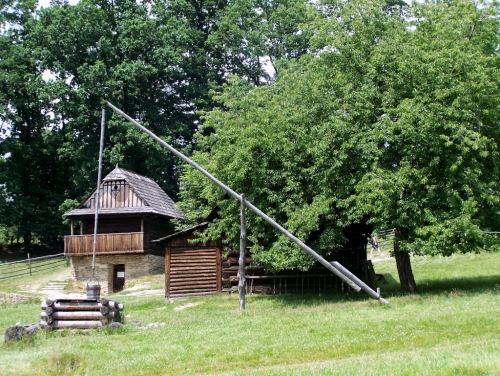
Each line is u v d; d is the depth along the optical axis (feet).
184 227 127.34
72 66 154.92
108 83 148.36
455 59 61.36
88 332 54.24
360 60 67.36
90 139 157.38
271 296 82.53
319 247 67.92
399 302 58.08
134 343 47.70
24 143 167.22
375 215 62.34
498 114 62.49
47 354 44.96
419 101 61.11
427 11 68.23
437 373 29.81
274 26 165.58
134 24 158.30
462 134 58.95
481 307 50.03
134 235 124.26
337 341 42.50
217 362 40.09
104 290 125.39
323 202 64.85
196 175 84.33
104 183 129.29
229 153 73.67
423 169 60.23
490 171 65.31
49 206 169.58
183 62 166.09
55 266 140.56
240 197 57.57
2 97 161.58
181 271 90.02
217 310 70.44
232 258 91.20
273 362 39.01
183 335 50.03
